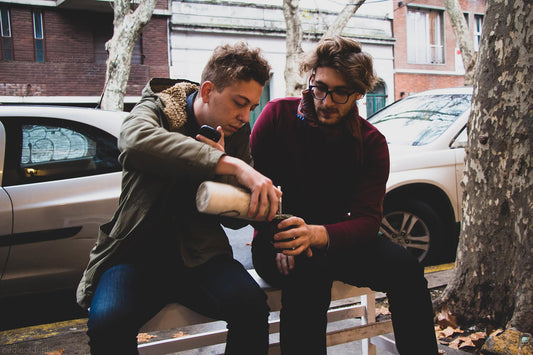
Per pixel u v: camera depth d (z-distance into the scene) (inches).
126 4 430.3
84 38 653.3
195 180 61.7
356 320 126.0
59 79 630.5
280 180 83.6
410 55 828.6
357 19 773.3
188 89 71.9
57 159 128.6
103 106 433.4
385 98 808.3
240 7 690.8
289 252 67.2
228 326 61.2
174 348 75.8
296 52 454.0
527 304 100.4
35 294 123.6
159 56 659.4
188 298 67.9
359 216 77.5
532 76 101.0
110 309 56.7
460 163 166.9
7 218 118.9
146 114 65.2
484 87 109.4
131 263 65.6
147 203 63.9
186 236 67.3
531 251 101.2
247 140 73.1
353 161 80.3
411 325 75.2
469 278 113.6
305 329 71.0
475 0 864.3
